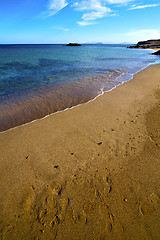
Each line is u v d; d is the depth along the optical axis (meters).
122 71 11.77
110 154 3.04
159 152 3.07
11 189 2.34
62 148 3.18
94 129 3.86
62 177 2.55
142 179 2.51
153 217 1.98
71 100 5.92
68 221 1.96
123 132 3.75
